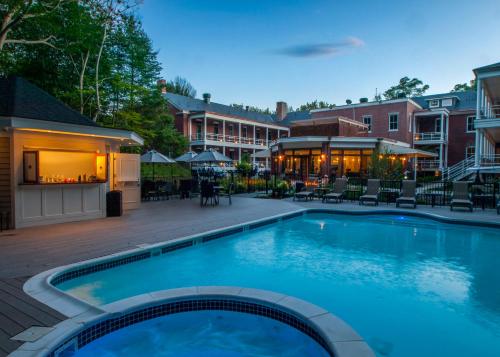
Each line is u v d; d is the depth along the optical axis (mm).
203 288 4355
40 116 8281
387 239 8789
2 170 7914
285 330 3750
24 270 4840
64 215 8906
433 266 6594
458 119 31422
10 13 13562
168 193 15391
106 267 5582
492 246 8070
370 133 32406
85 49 18484
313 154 25188
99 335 3406
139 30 23406
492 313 4562
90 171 10414
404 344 3799
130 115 21312
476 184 14031
